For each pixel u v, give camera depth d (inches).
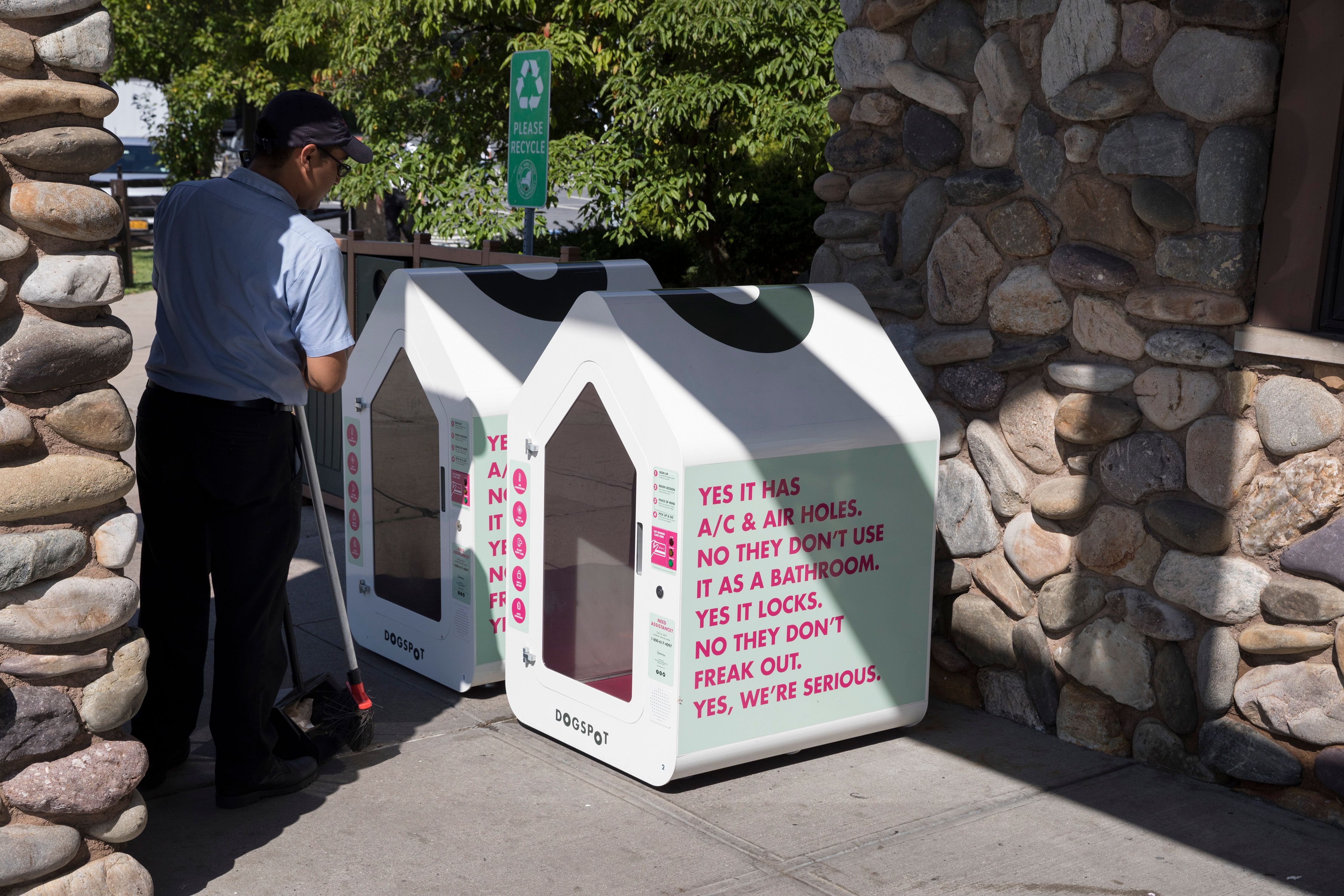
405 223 466.3
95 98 97.5
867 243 174.7
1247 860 123.4
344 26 392.2
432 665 169.3
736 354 138.9
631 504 136.7
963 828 129.6
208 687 167.2
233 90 638.5
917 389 150.6
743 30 331.3
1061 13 145.3
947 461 165.5
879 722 150.6
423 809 132.4
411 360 163.6
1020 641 158.2
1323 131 126.0
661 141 373.7
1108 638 147.9
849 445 140.4
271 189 126.6
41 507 97.0
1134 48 140.0
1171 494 141.5
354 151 130.4
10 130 94.6
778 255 452.8
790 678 140.9
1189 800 137.0
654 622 133.0
